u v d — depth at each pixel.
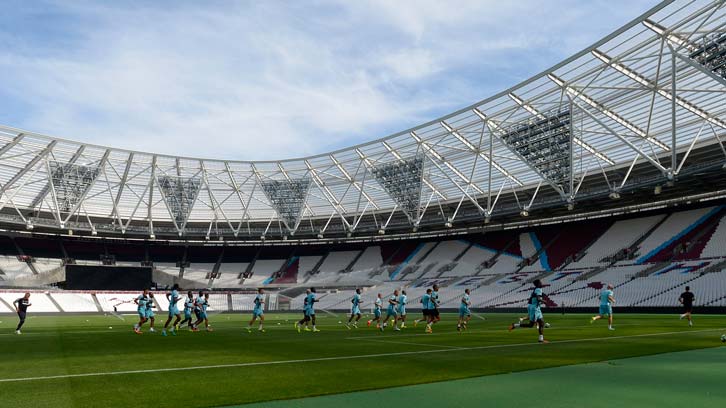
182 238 68.25
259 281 71.25
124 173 58.19
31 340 19.25
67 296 57.12
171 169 59.78
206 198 64.56
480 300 53.53
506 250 61.81
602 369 10.08
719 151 42.12
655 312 41.03
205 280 70.75
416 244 71.00
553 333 20.38
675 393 7.64
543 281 52.44
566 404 6.94
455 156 51.06
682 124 38.78
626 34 33.16
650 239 50.75
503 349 14.36
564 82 38.91
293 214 62.62
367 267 70.06
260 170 60.78
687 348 13.95
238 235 68.12
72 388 8.55
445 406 6.91
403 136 50.94
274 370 10.55
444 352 13.75
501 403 7.05
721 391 7.79
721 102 35.31
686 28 31.31
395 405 7.03
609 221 57.28
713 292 38.56
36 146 50.41
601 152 44.94
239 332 24.22
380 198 61.16
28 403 7.39
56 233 65.00
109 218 66.00
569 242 57.53
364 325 30.02
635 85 36.75
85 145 52.47
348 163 56.94
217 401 7.46
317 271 71.88
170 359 12.69
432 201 60.06
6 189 52.88
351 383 8.80
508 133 45.53
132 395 7.94
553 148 43.19
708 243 45.50
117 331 25.59
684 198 50.03
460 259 64.12
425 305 23.25
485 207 59.41
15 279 60.91
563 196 43.62
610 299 23.09
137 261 72.44
